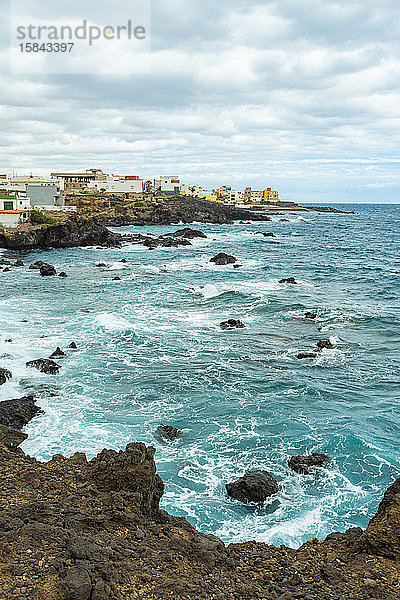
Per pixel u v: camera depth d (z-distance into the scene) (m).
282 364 30.08
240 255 83.19
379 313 42.00
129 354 30.97
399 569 11.82
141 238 104.62
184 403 24.66
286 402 25.02
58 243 88.44
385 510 13.43
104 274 59.84
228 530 16.11
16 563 9.66
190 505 17.23
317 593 10.68
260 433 22.00
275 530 16.16
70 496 13.36
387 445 21.23
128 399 24.86
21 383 26.05
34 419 22.31
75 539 10.52
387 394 26.16
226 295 47.56
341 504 17.50
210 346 32.91
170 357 30.70
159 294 48.06
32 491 13.59
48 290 49.31
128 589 9.63
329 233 140.00
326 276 62.28
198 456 20.16
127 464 14.54
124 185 180.50
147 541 11.82
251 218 184.62
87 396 24.98
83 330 35.22
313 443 21.22
